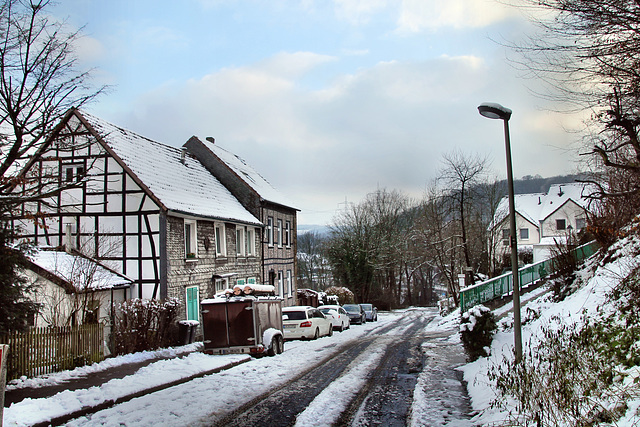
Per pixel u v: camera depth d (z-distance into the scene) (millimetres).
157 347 17828
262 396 10508
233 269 26906
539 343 11109
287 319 23469
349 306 36156
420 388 10945
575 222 57812
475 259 44312
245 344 16391
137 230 20562
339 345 20266
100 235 20500
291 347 19828
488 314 13641
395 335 25078
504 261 52406
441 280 59125
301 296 39844
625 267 12141
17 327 11570
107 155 20875
